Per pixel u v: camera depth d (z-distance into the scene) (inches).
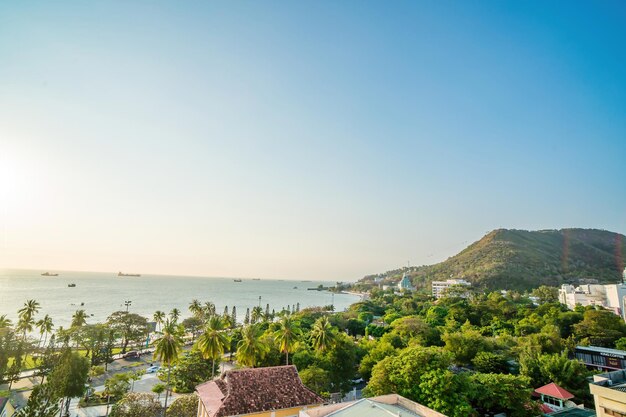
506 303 5634.8
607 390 1069.1
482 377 2282.2
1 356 3196.4
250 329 2701.8
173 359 2423.7
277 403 1699.1
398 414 1149.1
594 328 3917.3
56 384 1358.3
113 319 4785.9
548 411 2231.8
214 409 1658.5
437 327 4397.1
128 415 1993.1
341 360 2795.3
